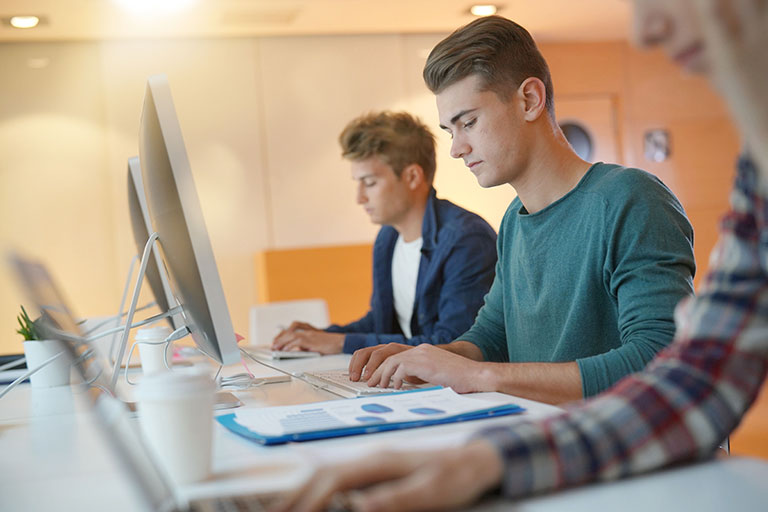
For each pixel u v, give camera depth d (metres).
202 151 5.23
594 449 0.69
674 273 1.36
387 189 2.57
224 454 0.88
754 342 0.73
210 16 4.83
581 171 1.60
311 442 0.91
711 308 0.75
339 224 5.42
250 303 5.29
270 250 5.15
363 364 1.48
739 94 0.57
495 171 1.62
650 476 0.71
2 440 1.10
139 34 5.05
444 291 2.27
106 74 5.06
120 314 1.95
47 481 0.81
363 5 4.88
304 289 5.16
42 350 1.88
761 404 4.55
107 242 5.02
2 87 4.91
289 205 5.36
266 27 5.15
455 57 1.59
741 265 0.74
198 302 1.14
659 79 6.24
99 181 5.02
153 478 0.65
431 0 4.88
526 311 1.66
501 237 1.81
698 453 0.74
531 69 1.60
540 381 1.25
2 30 4.74
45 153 4.96
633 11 0.63
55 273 4.95
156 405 0.75
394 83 5.52
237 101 5.29
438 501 0.61
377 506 0.58
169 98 1.10
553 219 1.58
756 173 0.71
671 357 0.77
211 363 2.20
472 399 1.09
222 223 5.25
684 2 0.59
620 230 1.44
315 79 5.41
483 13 5.24
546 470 0.67
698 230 6.33
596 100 6.19
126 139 5.07
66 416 1.32
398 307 2.70
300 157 5.38
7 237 4.89
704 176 6.33
